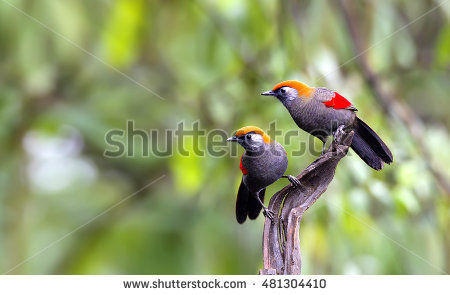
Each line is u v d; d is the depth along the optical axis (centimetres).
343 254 937
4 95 1123
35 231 1154
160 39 1134
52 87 1153
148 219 1153
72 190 1328
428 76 1271
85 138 1341
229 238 1097
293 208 724
